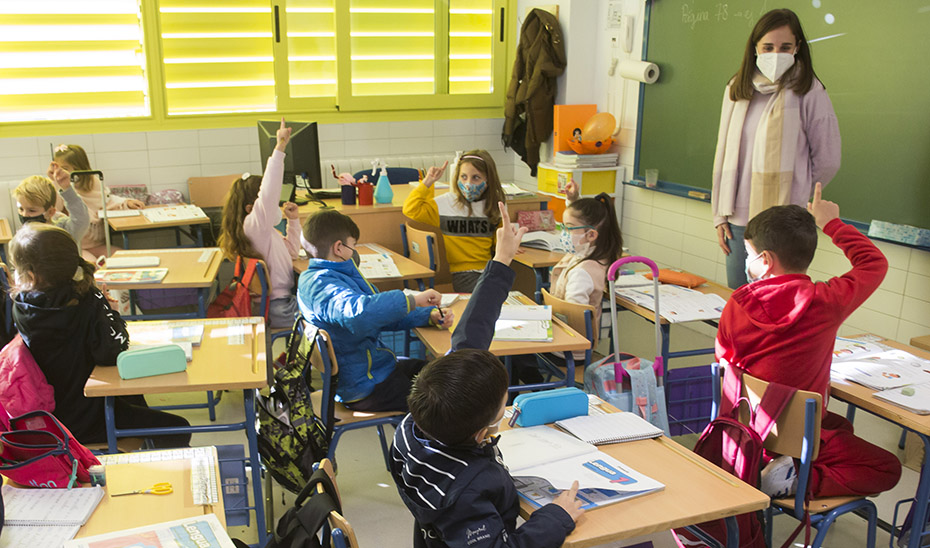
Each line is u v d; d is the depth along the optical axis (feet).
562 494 5.21
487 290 6.35
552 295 10.30
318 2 19.57
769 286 7.33
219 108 19.34
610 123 18.43
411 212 12.93
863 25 12.17
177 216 15.35
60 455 5.46
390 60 20.74
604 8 19.10
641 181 18.11
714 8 15.23
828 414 7.80
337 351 8.67
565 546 4.90
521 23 21.22
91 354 7.61
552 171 19.42
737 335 7.48
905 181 11.78
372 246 13.42
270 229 11.62
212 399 11.23
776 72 10.44
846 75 12.57
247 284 11.08
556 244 13.00
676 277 11.10
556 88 20.33
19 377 7.24
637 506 5.30
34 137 17.52
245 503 7.77
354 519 8.92
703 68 15.74
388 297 8.44
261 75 19.53
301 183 14.94
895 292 12.26
